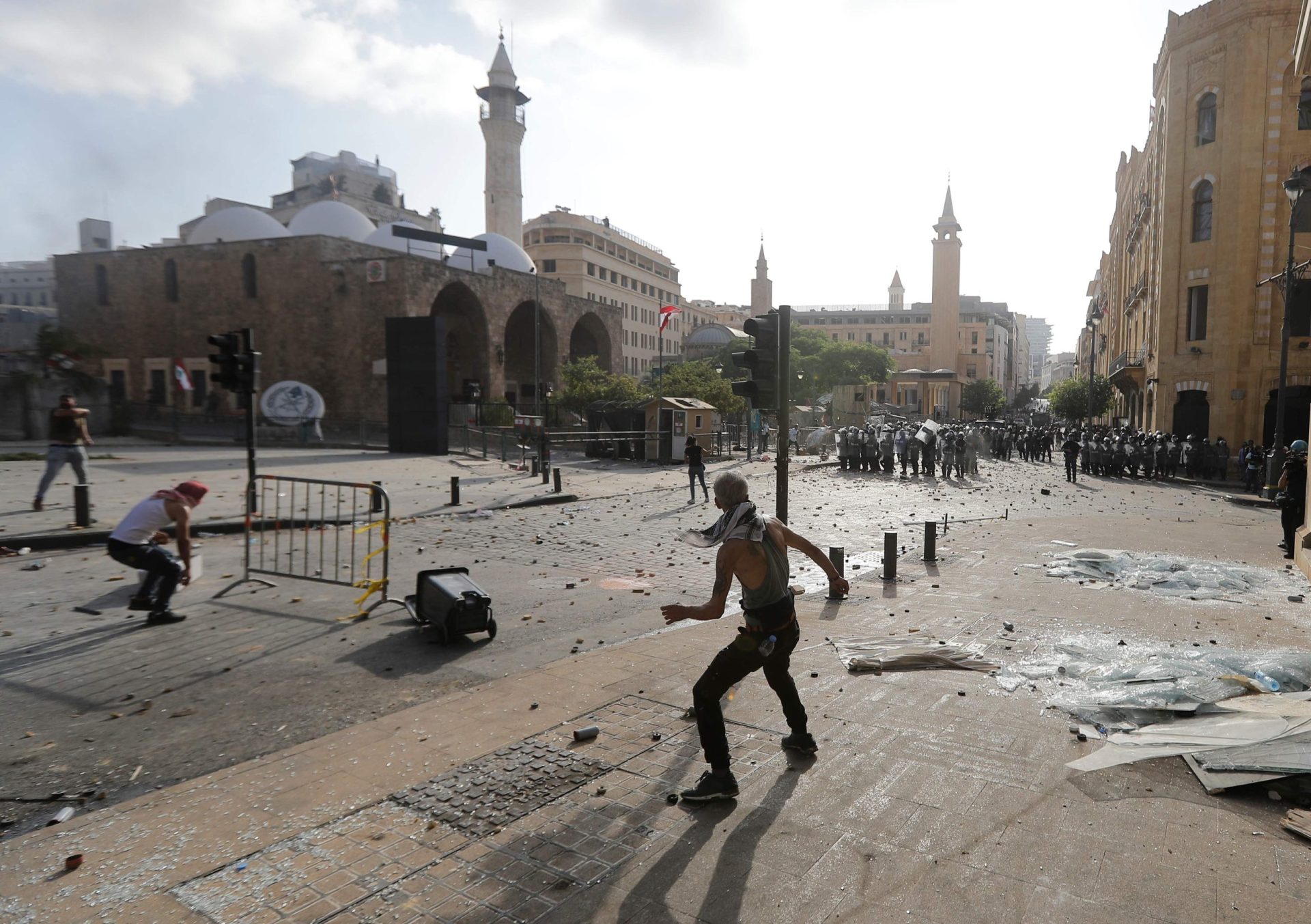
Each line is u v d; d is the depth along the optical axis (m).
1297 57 12.05
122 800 4.09
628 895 3.05
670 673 5.84
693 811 3.73
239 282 45.06
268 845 3.46
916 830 3.53
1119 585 9.13
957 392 116.88
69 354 34.03
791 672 5.87
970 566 10.49
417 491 18.44
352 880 3.17
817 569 10.45
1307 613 7.61
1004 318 171.75
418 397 29.72
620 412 31.11
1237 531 14.02
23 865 3.29
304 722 5.13
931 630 7.09
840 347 92.62
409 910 2.97
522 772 4.16
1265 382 29.52
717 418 42.09
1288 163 28.86
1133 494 22.50
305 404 35.66
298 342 43.78
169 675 5.99
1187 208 31.67
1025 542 12.69
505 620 7.75
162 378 47.53
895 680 5.67
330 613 7.84
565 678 5.73
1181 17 31.48
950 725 4.80
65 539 11.12
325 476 20.95
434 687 5.80
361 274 42.41
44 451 24.70
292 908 2.98
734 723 4.84
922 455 28.58
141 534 7.20
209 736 4.89
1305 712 4.39
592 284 85.69
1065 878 3.14
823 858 3.31
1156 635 6.81
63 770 4.42
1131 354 45.03
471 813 3.72
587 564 10.74
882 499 19.95
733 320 135.00
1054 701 5.16
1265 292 29.27
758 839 3.47
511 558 11.08
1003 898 3.01
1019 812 3.70
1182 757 4.21
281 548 11.55
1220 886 3.08
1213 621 7.30
